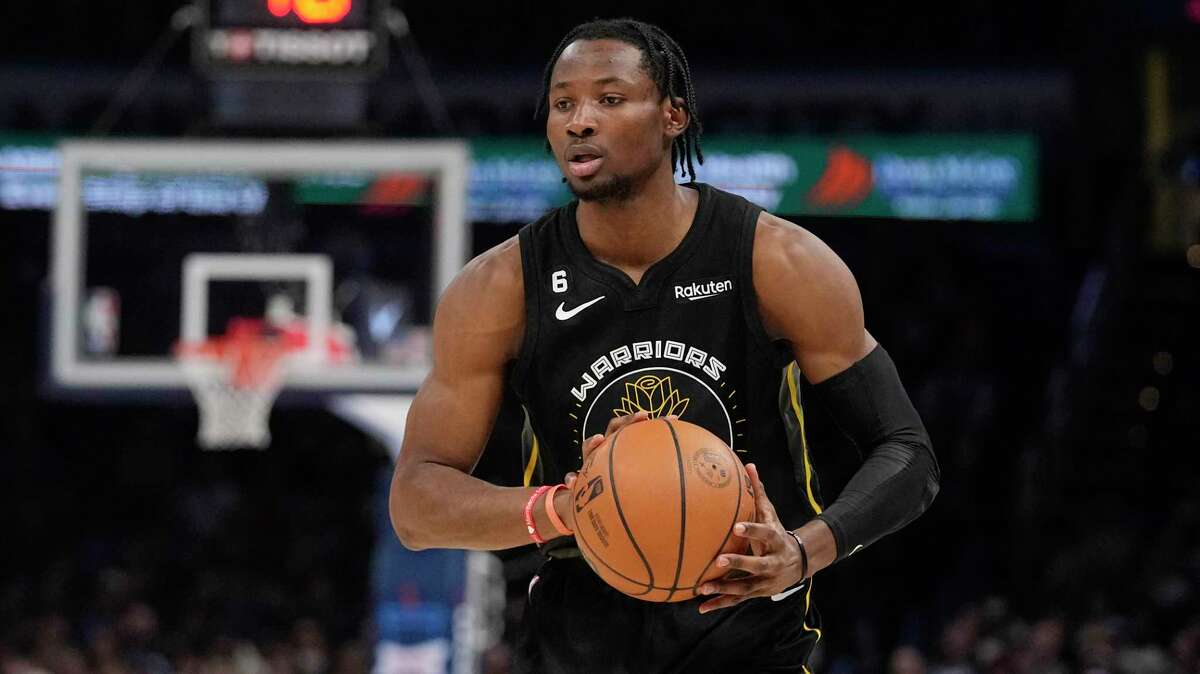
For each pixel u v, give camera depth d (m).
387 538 19.88
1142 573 25.77
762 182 31.66
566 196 31.56
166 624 29.69
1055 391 30.80
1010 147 31.36
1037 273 36.12
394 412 20.80
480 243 35.34
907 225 36.28
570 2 36.22
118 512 33.62
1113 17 34.12
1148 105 33.72
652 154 6.32
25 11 35.66
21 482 33.62
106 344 21.20
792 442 6.76
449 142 20.23
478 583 19.77
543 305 6.58
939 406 32.19
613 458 5.95
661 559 5.85
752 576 5.88
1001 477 31.14
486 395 6.76
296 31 20.64
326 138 20.81
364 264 21.84
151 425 34.88
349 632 28.73
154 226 29.41
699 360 6.50
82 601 29.06
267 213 22.52
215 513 32.72
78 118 34.53
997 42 35.97
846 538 6.09
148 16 35.66
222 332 21.09
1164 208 33.00
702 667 6.80
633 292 6.50
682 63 6.56
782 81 34.53
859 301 6.58
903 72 34.38
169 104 34.47
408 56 23.72
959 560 28.92
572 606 6.90
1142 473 30.45
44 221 36.84
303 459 34.44
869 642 26.77
